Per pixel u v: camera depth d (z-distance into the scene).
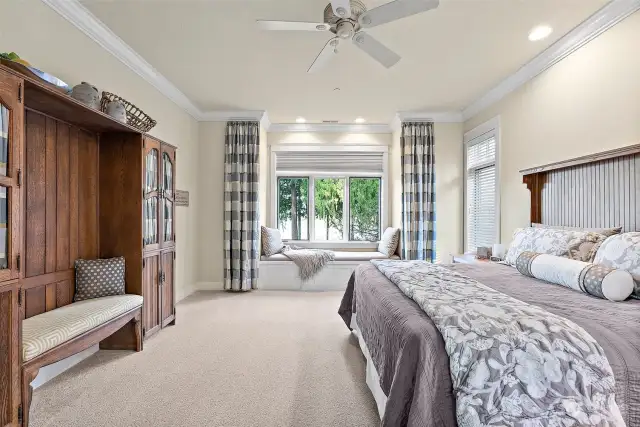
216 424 1.76
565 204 2.85
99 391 2.08
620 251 1.89
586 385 1.10
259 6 2.38
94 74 2.70
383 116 5.08
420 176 4.87
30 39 2.11
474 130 4.56
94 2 2.34
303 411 1.88
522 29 2.67
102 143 2.81
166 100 3.93
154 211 3.07
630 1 2.21
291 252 5.07
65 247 2.46
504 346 1.16
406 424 1.27
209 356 2.60
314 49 3.00
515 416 1.08
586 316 1.42
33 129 2.18
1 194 1.50
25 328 1.83
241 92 4.09
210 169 4.94
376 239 5.72
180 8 2.40
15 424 1.53
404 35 2.76
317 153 5.62
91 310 2.19
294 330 3.19
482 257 3.63
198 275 4.92
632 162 2.20
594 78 2.57
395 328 1.50
